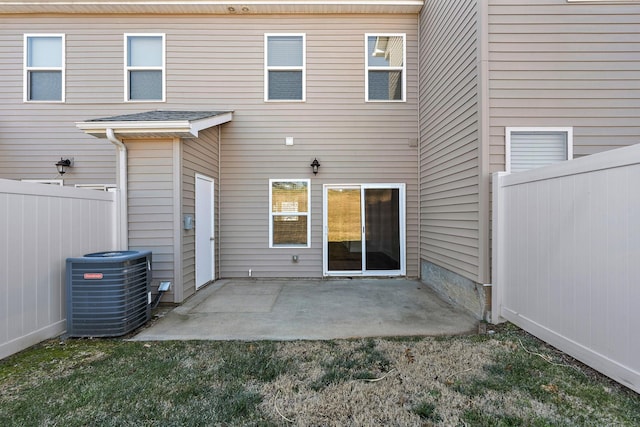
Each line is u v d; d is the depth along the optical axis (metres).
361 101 6.60
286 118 6.60
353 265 6.59
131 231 4.89
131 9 6.37
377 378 2.57
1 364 2.84
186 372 2.68
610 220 2.42
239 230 6.60
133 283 3.74
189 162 5.28
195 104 6.53
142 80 6.56
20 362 2.88
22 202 3.20
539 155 4.07
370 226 6.59
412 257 6.59
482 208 3.97
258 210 6.59
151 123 4.59
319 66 6.58
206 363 2.85
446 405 2.21
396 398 2.29
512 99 4.00
